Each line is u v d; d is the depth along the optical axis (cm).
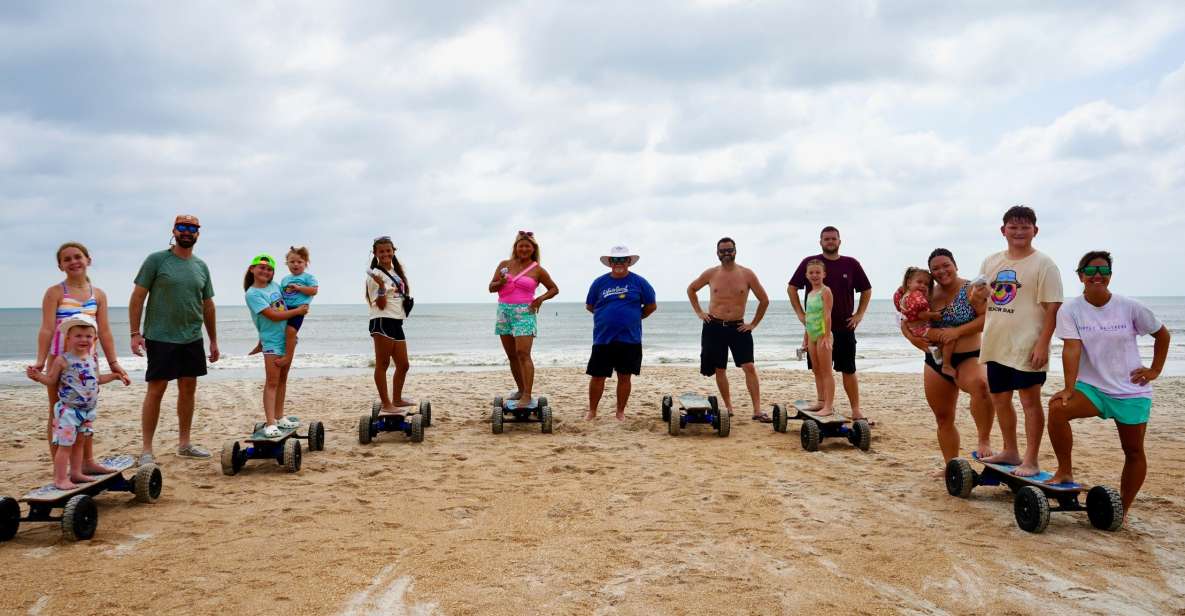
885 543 440
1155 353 460
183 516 502
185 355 675
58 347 487
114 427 912
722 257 902
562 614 339
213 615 337
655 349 3247
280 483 605
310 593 364
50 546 436
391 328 830
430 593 365
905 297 588
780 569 397
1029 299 496
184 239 655
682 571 394
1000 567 397
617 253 903
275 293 714
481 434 858
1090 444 766
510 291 898
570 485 598
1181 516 492
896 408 1071
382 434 862
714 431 873
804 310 852
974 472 538
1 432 884
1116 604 348
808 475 630
